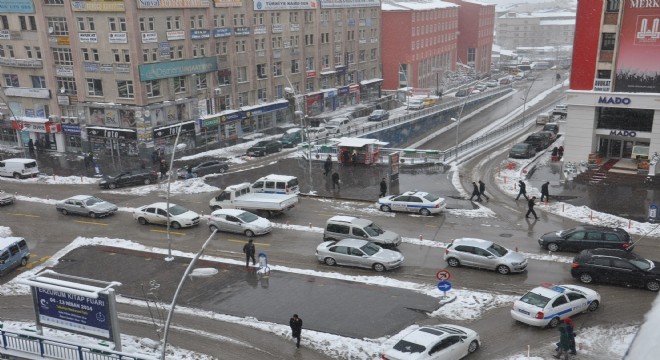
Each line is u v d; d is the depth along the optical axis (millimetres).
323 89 82438
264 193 39906
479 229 34094
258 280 27828
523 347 20844
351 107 87625
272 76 72062
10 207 41656
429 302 24828
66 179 49656
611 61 44656
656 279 24609
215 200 39188
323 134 67000
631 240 29891
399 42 100625
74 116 60125
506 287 26031
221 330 23234
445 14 116625
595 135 47562
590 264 25750
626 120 46250
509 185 43969
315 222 36469
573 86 46562
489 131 78062
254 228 33781
